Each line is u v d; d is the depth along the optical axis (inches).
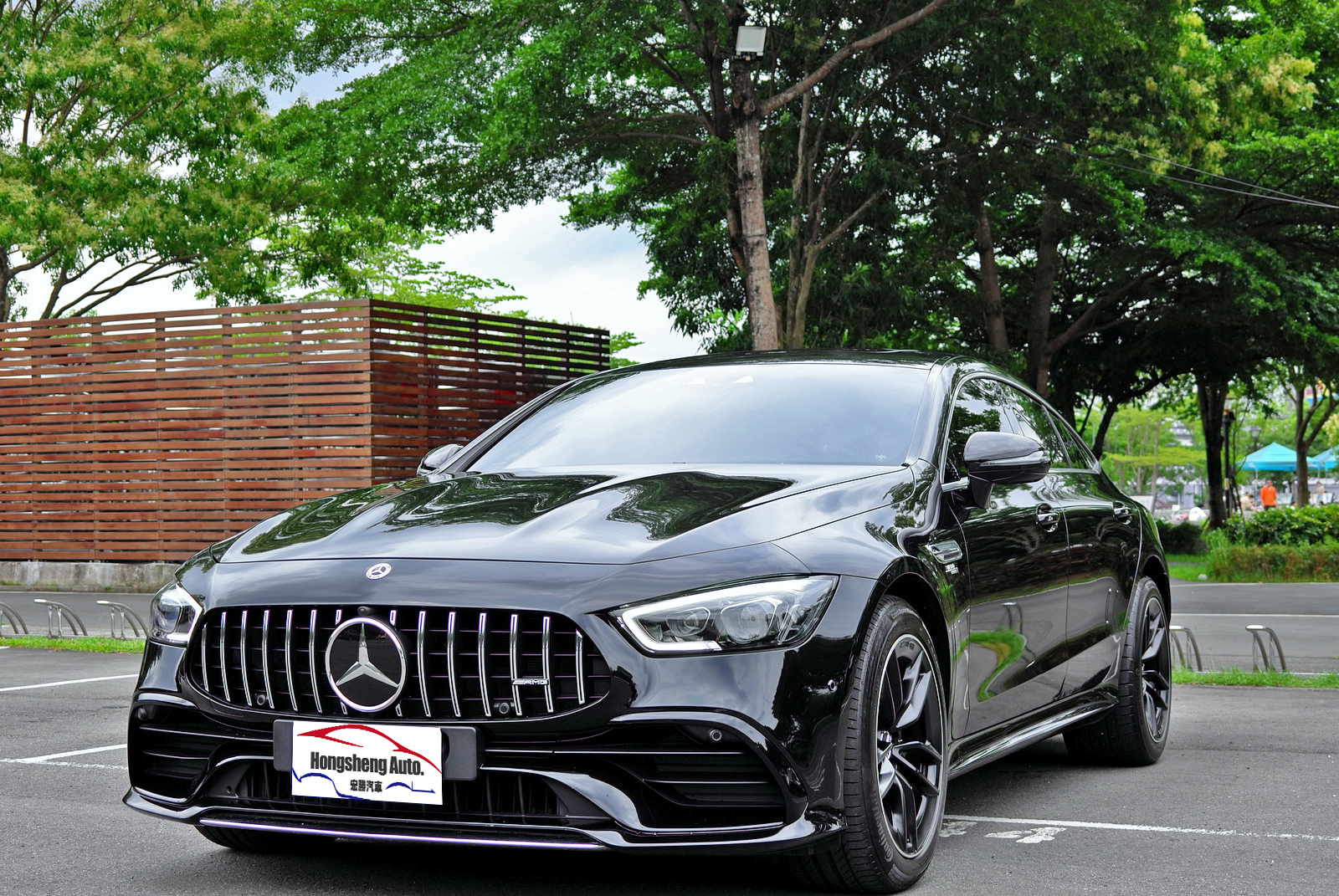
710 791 121.7
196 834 166.7
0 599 629.3
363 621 123.3
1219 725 259.6
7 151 824.9
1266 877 142.5
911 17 686.5
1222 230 1009.5
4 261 878.4
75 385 703.1
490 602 120.9
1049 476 197.8
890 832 131.6
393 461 647.8
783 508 135.9
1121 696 210.7
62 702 299.6
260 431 661.9
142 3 844.6
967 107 798.5
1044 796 191.3
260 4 829.2
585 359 744.3
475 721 120.2
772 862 147.3
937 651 146.9
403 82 736.3
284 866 149.1
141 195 826.8
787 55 746.8
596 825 119.3
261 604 127.9
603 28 693.9
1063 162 895.7
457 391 677.9
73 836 165.9
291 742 126.0
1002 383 200.4
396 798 122.5
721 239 749.9
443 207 865.5
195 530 678.5
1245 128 944.3
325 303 649.0
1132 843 158.9
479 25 725.3
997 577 162.1
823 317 767.7
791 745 120.3
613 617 119.6
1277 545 802.8
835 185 783.7
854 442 162.2
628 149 877.2
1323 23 1128.8
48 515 708.7
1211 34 1158.3
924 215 888.3
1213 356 1232.2
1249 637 461.4
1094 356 1275.8
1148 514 234.8
